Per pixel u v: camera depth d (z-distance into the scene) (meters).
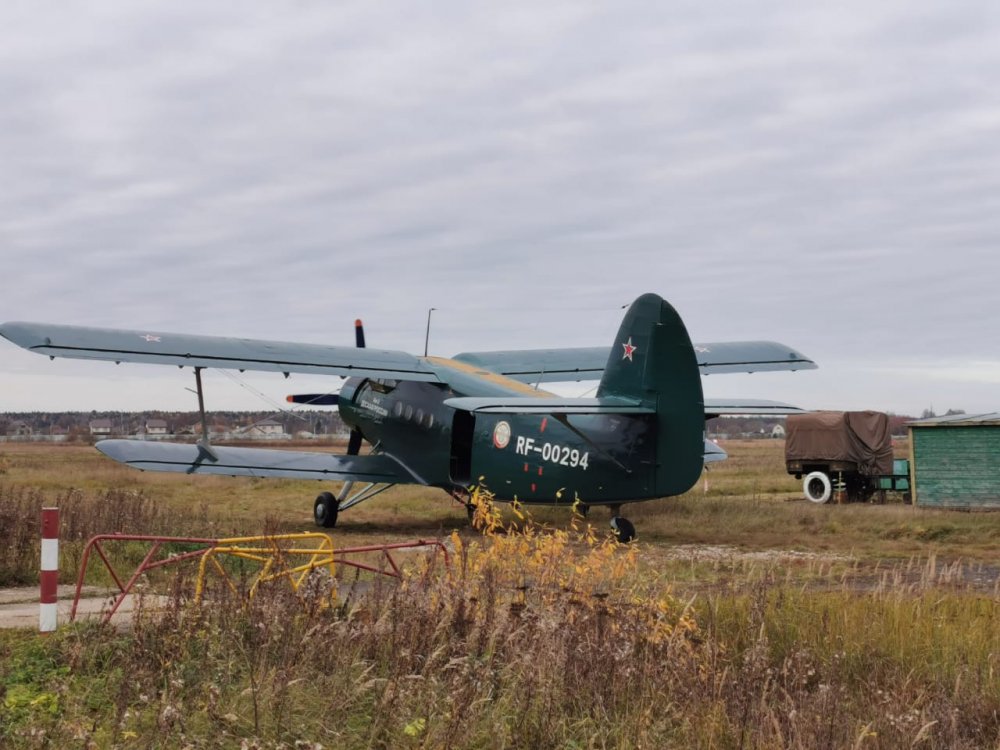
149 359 17.78
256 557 8.93
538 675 6.58
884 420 27.34
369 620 7.75
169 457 19.41
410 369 20.08
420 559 10.80
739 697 6.59
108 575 11.80
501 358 23.88
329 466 20.64
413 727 5.86
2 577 11.48
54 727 5.61
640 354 17.11
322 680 6.61
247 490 29.50
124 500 17.45
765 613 8.90
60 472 36.78
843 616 8.94
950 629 8.78
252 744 5.16
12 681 6.89
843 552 16.14
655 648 7.63
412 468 20.95
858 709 7.08
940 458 23.94
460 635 7.60
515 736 6.07
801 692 6.99
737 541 17.50
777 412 17.23
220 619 7.59
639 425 16.98
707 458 21.47
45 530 8.45
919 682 7.77
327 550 8.95
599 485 17.30
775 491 30.80
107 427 131.38
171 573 11.52
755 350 22.44
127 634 7.99
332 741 5.81
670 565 13.48
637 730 6.29
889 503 26.91
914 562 14.98
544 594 8.34
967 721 6.83
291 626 7.33
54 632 8.30
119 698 5.83
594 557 9.30
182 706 6.09
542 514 21.31
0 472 36.19
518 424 18.50
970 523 18.95
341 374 19.23
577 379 23.48
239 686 6.55
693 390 16.72
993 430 23.22
